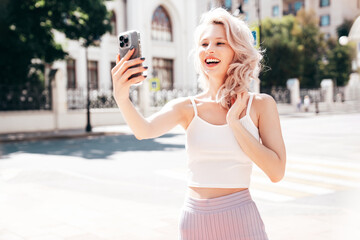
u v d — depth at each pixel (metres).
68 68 34.47
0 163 10.79
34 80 23.39
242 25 1.85
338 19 56.09
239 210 1.77
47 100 22.66
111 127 23.80
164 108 1.96
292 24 46.19
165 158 11.32
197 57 1.94
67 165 10.21
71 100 24.62
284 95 39.25
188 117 1.93
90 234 4.49
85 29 21.42
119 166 9.92
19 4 20.09
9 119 20.80
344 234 4.21
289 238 4.19
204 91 1.99
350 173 8.46
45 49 21.41
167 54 41.75
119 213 5.39
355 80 46.59
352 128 20.45
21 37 21.70
